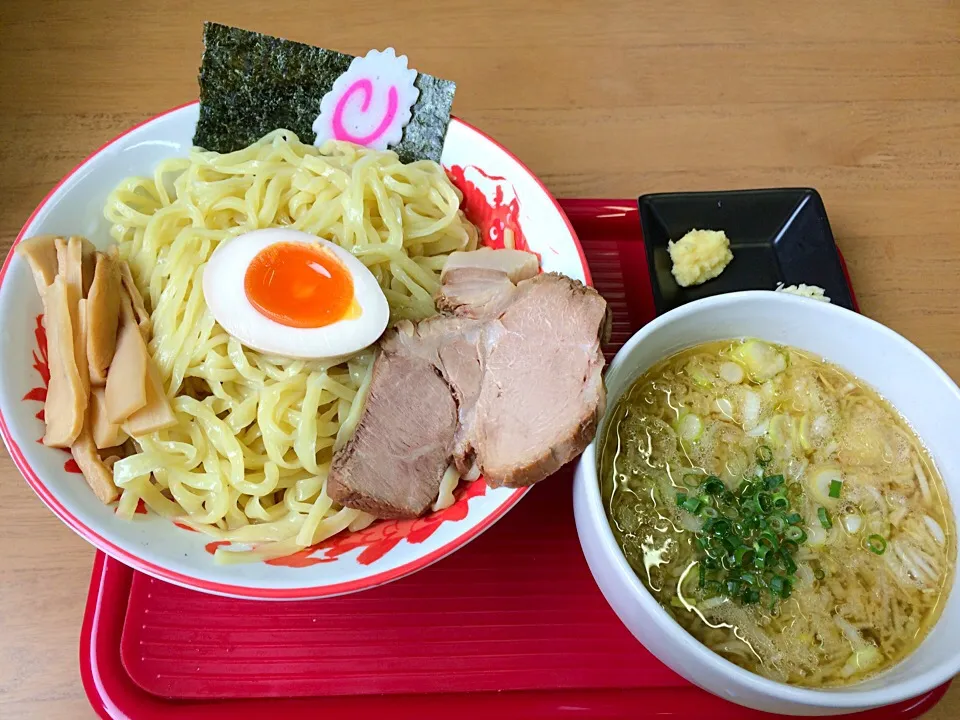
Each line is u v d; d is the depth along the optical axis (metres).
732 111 0.34
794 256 0.29
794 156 0.33
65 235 0.24
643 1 0.37
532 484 0.21
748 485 0.21
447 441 0.23
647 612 0.17
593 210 0.30
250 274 0.23
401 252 0.25
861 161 0.33
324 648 0.22
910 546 0.20
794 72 0.35
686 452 0.22
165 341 0.23
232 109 0.26
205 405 0.23
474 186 0.27
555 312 0.22
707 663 0.17
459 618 0.22
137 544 0.19
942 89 0.35
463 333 0.23
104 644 0.21
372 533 0.22
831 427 0.22
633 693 0.22
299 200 0.26
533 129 0.33
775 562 0.20
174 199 0.26
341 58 0.26
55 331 0.21
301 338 0.23
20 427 0.20
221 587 0.18
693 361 0.23
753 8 0.37
